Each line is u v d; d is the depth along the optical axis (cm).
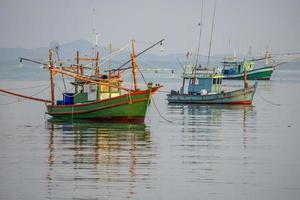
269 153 11381
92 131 14138
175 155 11056
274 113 19138
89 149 11606
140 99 15538
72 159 10575
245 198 8331
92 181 9019
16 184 8838
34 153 11138
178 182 9044
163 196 8344
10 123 15750
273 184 9025
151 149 11669
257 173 9675
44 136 13312
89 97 16350
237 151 11556
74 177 9244
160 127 15062
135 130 14388
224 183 9044
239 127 15288
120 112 15575
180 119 17075
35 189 8588
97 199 8169
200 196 8381
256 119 17300
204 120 16875
